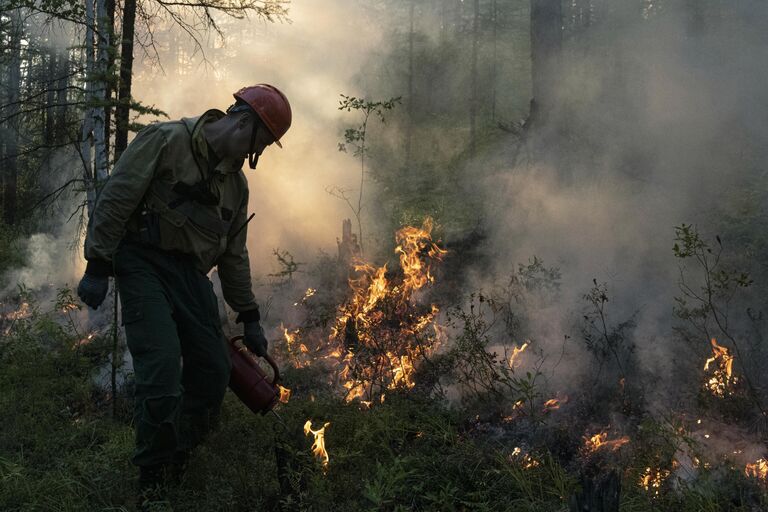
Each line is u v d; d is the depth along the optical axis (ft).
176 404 8.53
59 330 18.03
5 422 11.59
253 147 9.12
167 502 8.06
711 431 10.64
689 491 8.61
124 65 22.31
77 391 13.56
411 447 10.28
